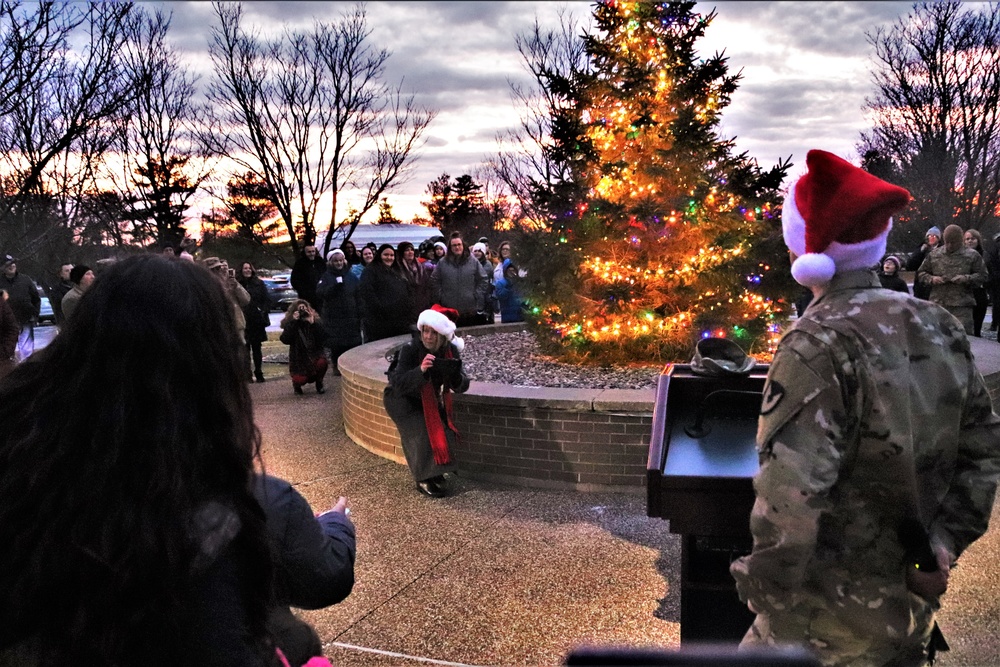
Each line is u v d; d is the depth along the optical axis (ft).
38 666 3.44
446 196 153.48
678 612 11.69
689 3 25.27
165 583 3.41
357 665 10.55
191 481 3.64
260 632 3.73
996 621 10.93
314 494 18.22
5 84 42.11
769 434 5.51
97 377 3.65
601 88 25.52
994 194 93.04
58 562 3.38
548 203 26.50
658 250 24.71
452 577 13.24
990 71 88.43
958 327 5.89
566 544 14.46
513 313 41.39
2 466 3.61
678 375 9.21
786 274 24.72
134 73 59.00
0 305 23.53
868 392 5.46
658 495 7.14
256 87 66.13
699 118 25.00
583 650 3.28
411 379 17.03
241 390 4.01
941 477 5.75
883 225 5.82
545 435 17.89
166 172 68.13
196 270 4.04
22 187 46.62
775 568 5.42
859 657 5.68
